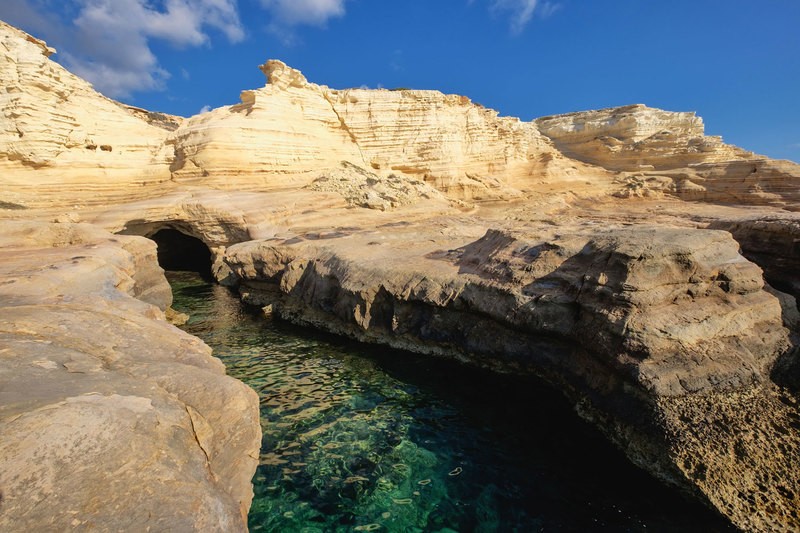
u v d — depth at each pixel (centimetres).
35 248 1310
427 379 1010
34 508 306
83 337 613
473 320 1059
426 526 589
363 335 1245
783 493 582
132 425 410
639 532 571
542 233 1147
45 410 388
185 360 651
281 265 1603
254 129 2484
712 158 3669
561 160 3834
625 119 4122
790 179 2998
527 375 980
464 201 3136
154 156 2403
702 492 599
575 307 869
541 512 612
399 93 3234
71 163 2086
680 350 709
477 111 3625
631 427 707
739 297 806
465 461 724
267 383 1001
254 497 629
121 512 331
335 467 705
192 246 2794
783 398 707
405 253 1409
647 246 788
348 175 2708
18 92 1920
